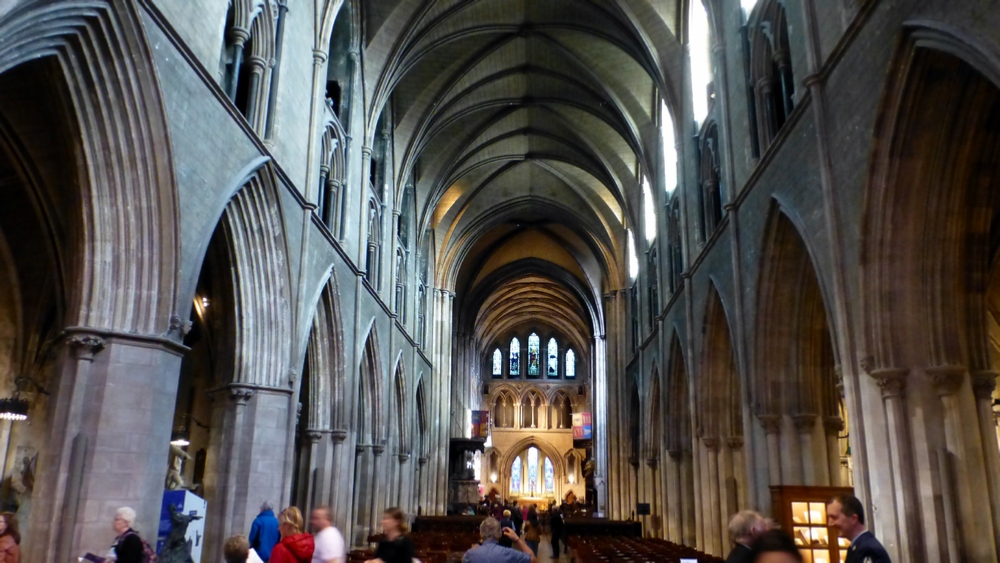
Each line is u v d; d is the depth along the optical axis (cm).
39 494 980
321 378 1975
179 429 1911
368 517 2477
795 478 1502
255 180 1442
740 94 1719
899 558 986
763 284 1535
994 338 1830
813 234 1248
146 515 1036
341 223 2109
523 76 3036
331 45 2259
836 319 1152
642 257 3262
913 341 1027
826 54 1220
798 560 239
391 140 2864
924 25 901
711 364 2066
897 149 1008
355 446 2230
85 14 964
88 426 1011
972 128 975
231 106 1313
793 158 1348
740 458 2022
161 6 1102
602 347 4875
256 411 1481
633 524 3203
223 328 1513
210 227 1237
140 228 1080
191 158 1178
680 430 2569
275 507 1486
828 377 1554
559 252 4959
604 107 2981
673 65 2347
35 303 1547
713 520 2017
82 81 1009
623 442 3847
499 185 4019
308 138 1761
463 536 2331
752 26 1625
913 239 1029
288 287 1583
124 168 1063
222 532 1406
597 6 2439
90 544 973
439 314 4228
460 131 3325
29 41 908
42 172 1173
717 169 1992
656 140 2803
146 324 1076
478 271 4969
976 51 815
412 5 2308
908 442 1001
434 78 2805
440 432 4191
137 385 1048
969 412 991
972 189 1016
